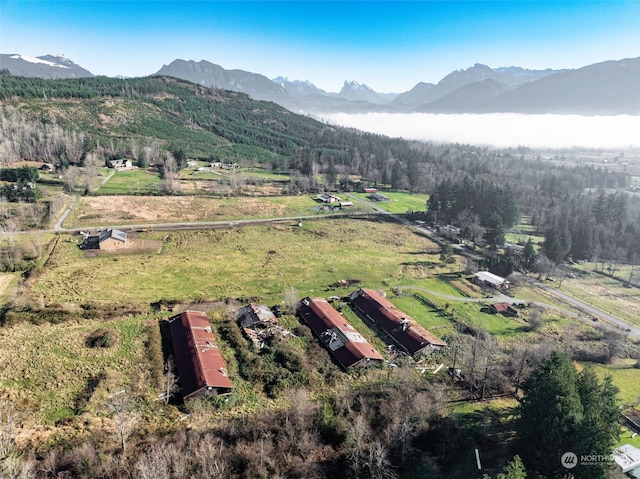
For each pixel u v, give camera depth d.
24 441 60.88
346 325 99.38
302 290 119.75
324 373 83.25
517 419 69.06
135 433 64.19
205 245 149.50
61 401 69.50
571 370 62.94
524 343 99.94
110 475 55.03
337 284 125.12
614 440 60.47
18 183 171.12
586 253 169.62
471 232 177.62
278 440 63.75
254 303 108.69
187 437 63.62
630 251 175.75
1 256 118.50
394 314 105.00
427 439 65.88
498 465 60.81
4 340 83.44
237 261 137.50
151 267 126.56
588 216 193.38
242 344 89.31
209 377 74.81
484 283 135.50
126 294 107.62
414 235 184.88
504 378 81.81
